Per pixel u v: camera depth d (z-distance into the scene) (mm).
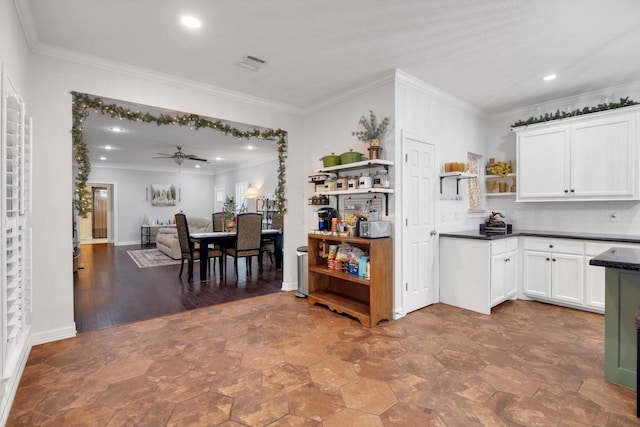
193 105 3566
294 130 4426
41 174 2707
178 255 7039
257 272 5742
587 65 3109
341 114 3914
